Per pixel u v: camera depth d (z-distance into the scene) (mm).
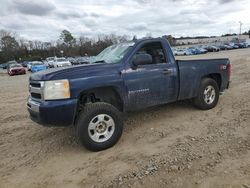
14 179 3807
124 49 5242
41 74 4512
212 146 4273
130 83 4945
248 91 8156
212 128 5117
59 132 5617
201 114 6059
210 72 6305
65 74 4371
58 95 4285
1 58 89000
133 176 3568
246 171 3445
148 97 5234
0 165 4273
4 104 9242
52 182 3650
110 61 5164
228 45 68938
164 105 6918
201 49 57938
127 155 4250
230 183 3215
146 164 3859
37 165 4188
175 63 5617
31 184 3646
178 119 5816
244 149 4074
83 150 4621
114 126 4629
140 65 5098
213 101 6438
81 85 4426
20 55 91438
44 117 4289
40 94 4402
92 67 4656
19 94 11672
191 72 5879
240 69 14562
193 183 3289
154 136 4965
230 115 5840
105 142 4543
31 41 95750
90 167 3967
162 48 5535
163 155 4102
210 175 3426
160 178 3455
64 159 4324
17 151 4797
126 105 4965
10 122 6684
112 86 4746
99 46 69000
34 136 5504
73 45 92500
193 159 3879
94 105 4492
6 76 31359
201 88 6152
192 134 4898
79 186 3488
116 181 3496
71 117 4387
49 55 92125
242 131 4805
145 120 5902
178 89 5688
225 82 6766
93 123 4461
